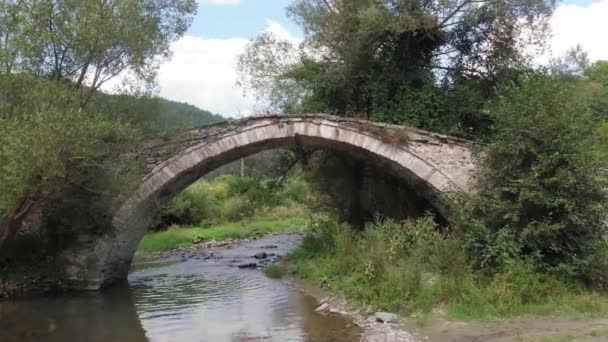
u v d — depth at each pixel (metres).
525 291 11.82
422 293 12.45
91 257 16.31
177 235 30.72
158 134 16.80
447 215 16.22
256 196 33.75
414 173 16.08
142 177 16.41
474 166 15.05
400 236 14.80
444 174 15.80
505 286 11.88
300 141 17.77
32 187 12.91
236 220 37.22
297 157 22.09
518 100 13.45
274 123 16.91
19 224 14.12
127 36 15.95
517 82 18.22
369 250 15.11
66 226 15.92
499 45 18.80
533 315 11.17
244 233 32.19
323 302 14.48
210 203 38.53
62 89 14.00
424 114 18.19
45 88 13.59
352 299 13.83
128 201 16.22
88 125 13.20
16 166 11.94
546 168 12.55
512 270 12.16
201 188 40.78
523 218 12.91
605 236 13.53
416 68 18.94
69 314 13.95
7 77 13.62
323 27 19.98
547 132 12.74
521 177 12.85
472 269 13.07
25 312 14.16
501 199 13.23
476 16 18.36
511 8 18.28
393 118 18.31
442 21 18.58
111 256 16.84
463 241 13.52
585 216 12.41
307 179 22.50
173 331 12.20
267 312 13.80
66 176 13.89
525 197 12.50
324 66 19.80
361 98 19.36
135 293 16.70
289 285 17.39
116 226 16.20
